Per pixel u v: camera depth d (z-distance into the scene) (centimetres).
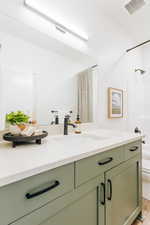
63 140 126
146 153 211
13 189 54
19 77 118
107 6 190
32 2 123
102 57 199
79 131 154
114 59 222
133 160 133
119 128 232
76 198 78
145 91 304
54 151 83
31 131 99
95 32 187
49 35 135
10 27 112
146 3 183
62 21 145
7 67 111
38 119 130
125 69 250
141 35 262
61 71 148
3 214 51
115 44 224
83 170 83
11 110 113
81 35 162
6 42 110
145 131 298
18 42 117
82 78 170
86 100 176
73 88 160
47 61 136
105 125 205
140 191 145
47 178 65
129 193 128
